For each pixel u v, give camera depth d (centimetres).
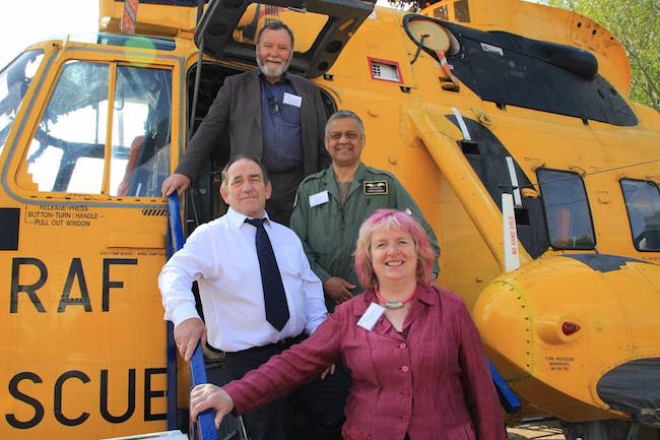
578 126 528
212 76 390
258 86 340
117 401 276
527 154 462
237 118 332
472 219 374
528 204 444
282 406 234
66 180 305
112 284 290
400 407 196
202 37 333
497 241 355
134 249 300
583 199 475
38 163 303
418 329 204
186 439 218
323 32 364
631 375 299
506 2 567
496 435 204
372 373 203
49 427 264
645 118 611
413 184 410
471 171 389
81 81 329
